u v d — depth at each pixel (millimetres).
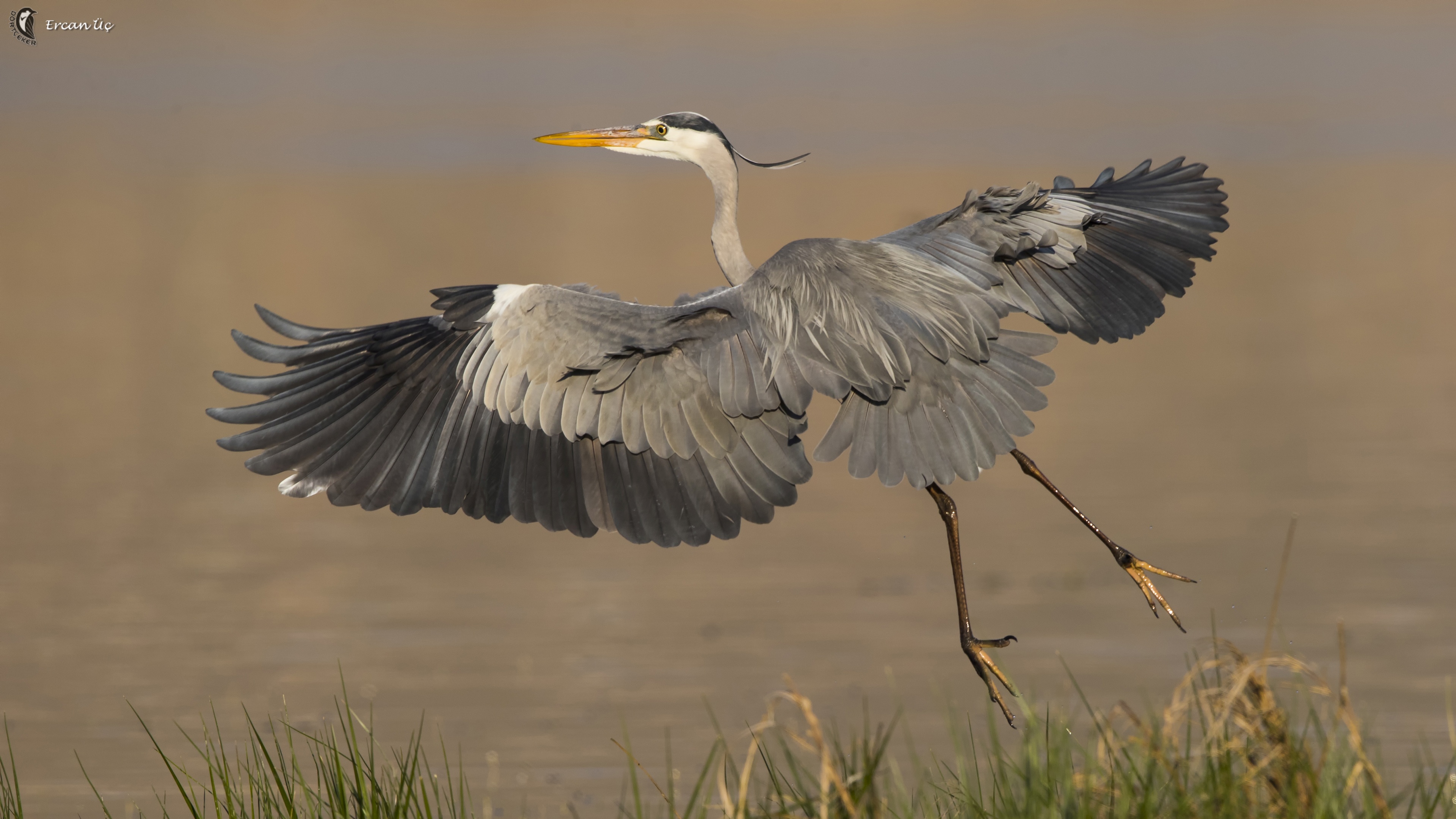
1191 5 75375
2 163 46125
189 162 46156
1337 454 18328
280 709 12211
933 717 11789
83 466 19078
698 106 53844
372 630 14070
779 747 11312
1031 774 7633
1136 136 45281
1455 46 63938
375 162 45938
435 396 7727
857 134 47250
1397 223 33594
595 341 7590
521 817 10117
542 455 7633
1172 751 7602
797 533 17125
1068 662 12859
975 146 43938
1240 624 13430
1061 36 70625
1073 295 7855
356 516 17984
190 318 26359
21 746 11531
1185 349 24219
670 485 7555
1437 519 15852
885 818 7508
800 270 7512
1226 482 17359
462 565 16203
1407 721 11164
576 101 55812
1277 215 34938
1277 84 57375
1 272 30719
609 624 14141
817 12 76062
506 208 37250
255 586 15305
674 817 7816
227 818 8773
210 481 18797
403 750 11359
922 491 18688
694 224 33312
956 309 7496
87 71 64188
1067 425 20109
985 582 15031
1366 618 13391
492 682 12742
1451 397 20656
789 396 7367
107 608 14531
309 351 7762
